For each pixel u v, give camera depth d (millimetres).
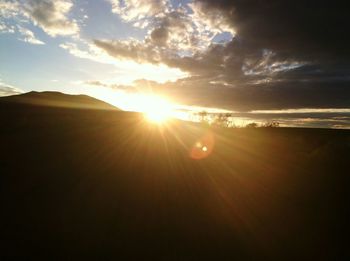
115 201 7184
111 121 34594
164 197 7699
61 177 9109
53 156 12195
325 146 17922
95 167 10781
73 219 5941
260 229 5789
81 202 7000
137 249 4777
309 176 10672
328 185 9273
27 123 23531
